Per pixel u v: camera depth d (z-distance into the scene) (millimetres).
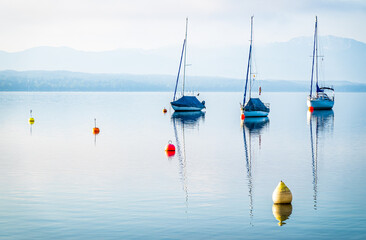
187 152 44688
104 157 41531
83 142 52625
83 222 22547
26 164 37906
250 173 34188
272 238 20422
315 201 26156
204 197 27094
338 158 40656
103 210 24453
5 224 22344
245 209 24656
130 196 27250
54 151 45312
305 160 39781
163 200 26406
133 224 22250
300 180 31688
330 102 115750
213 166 37062
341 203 25703
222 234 20953
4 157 41531
